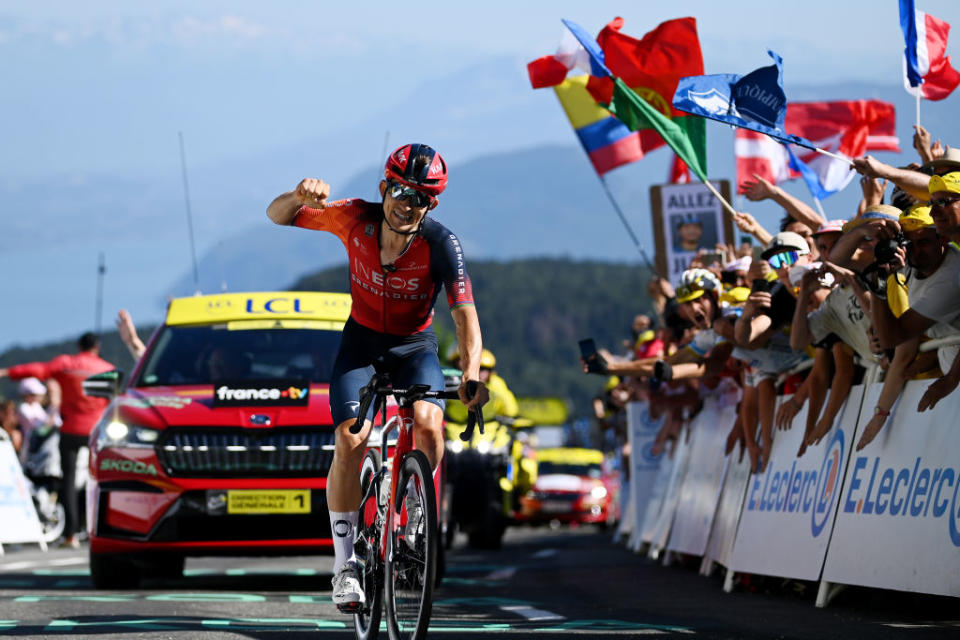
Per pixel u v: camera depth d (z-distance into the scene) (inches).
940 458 406.9
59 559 855.1
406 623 339.0
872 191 521.7
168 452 588.4
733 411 678.5
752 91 561.9
